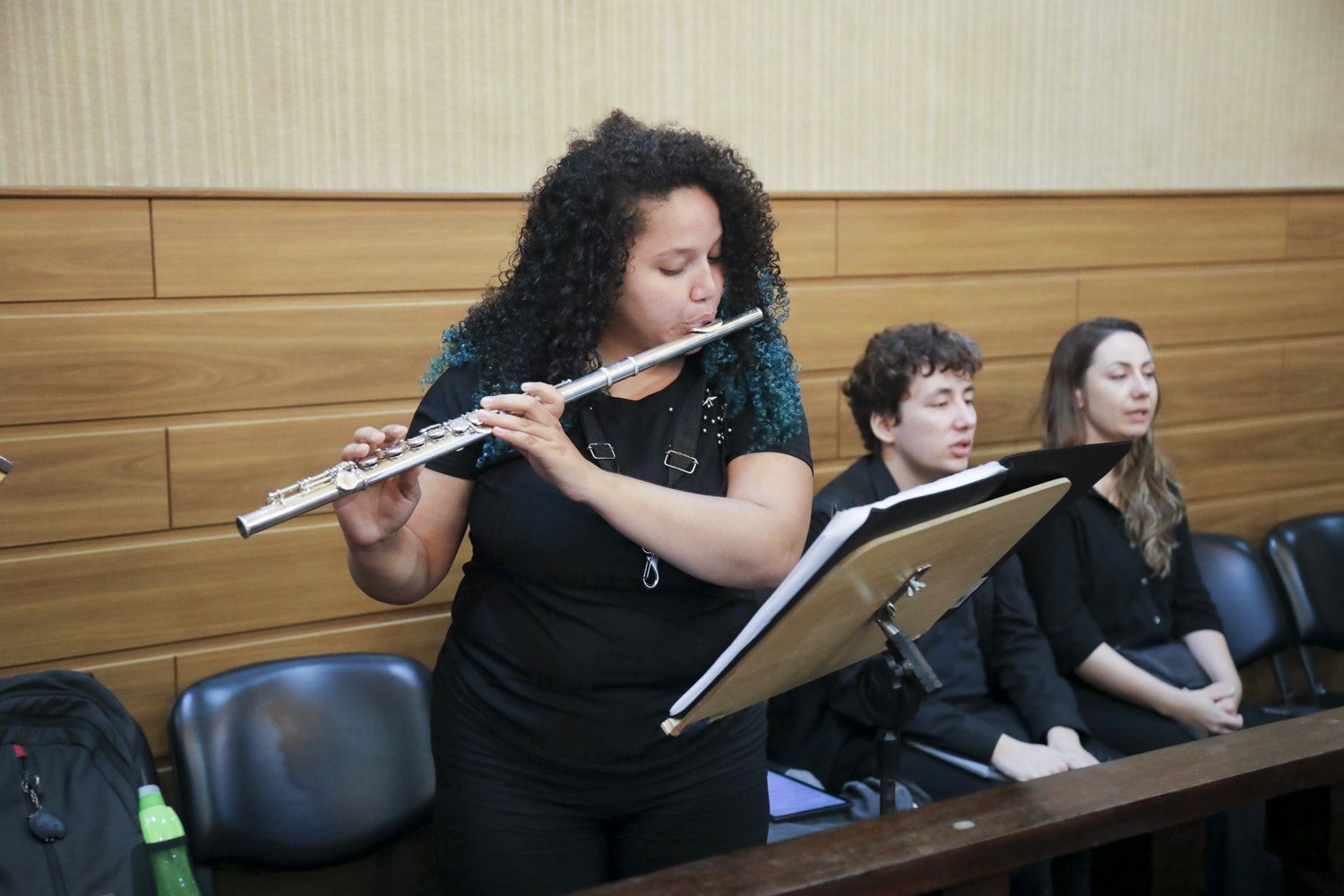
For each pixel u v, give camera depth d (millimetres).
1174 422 2965
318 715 1869
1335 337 3131
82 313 1838
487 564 1343
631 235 1250
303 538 2021
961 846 1093
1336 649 2830
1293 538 2828
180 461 1924
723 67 2297
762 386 1334
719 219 1288
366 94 1998
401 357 2076
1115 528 2301
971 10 2543
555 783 1292
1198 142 2885
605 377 1237
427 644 2145
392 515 1243
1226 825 2113
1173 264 2904
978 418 2688
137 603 1915
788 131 2381
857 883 1046
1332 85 3055
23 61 1766
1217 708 2172
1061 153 2703
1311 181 3074
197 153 1892
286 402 1996
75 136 1810
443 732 1354
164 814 1498
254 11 1903
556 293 1300
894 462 2111
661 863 1329
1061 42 2660
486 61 2082
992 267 2658
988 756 1934
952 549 1244
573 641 1278
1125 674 2207
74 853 1555
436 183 2068
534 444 1166
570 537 1269
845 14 2402
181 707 1808
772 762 2086
